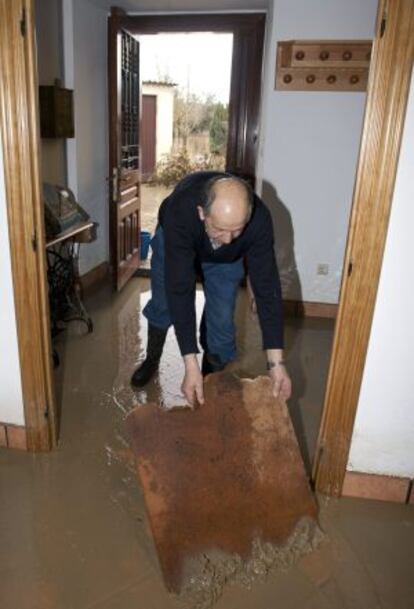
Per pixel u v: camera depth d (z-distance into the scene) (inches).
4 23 51.5
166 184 394.0
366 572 54.4
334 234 125.9
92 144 138.8
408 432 61.2
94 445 74.3
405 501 64.9
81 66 126.9
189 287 56.9
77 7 121.1
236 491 55.9
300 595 51.4
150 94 397.1
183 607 49.6
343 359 58.4
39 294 62.9
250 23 134.3
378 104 47.9
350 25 108.0
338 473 64.2
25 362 66.4
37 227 59.5
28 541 56.7
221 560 53.4
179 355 106.0
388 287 54.6
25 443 71.7
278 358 58.4
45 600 49.7
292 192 123.2
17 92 53.6
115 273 140.6
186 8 133.3
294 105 115.9
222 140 416.8
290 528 57.0
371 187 50.7
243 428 57.0
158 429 55.1
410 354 57.1
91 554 55.2
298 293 132.2
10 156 55.9
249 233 57.1
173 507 53.7
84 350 106.3
